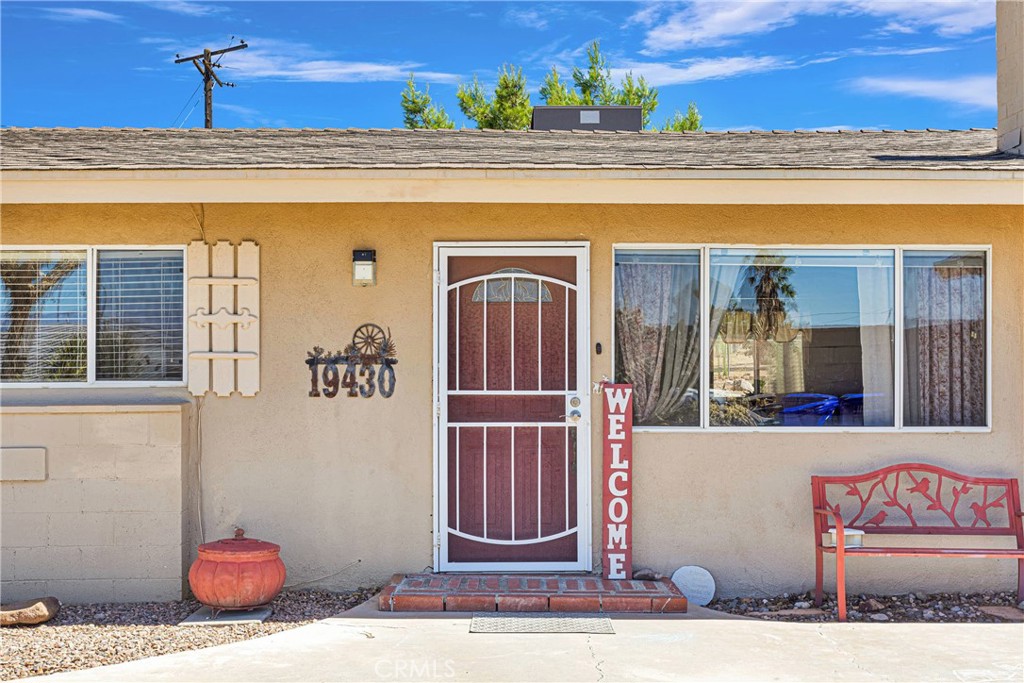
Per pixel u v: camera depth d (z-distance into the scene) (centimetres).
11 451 663
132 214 689
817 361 698
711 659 523
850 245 695
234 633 580
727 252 698
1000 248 694
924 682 489
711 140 823
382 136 827
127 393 688
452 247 691
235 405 688
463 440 695
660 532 684
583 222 691
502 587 641
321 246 692
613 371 691
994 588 684
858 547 636
